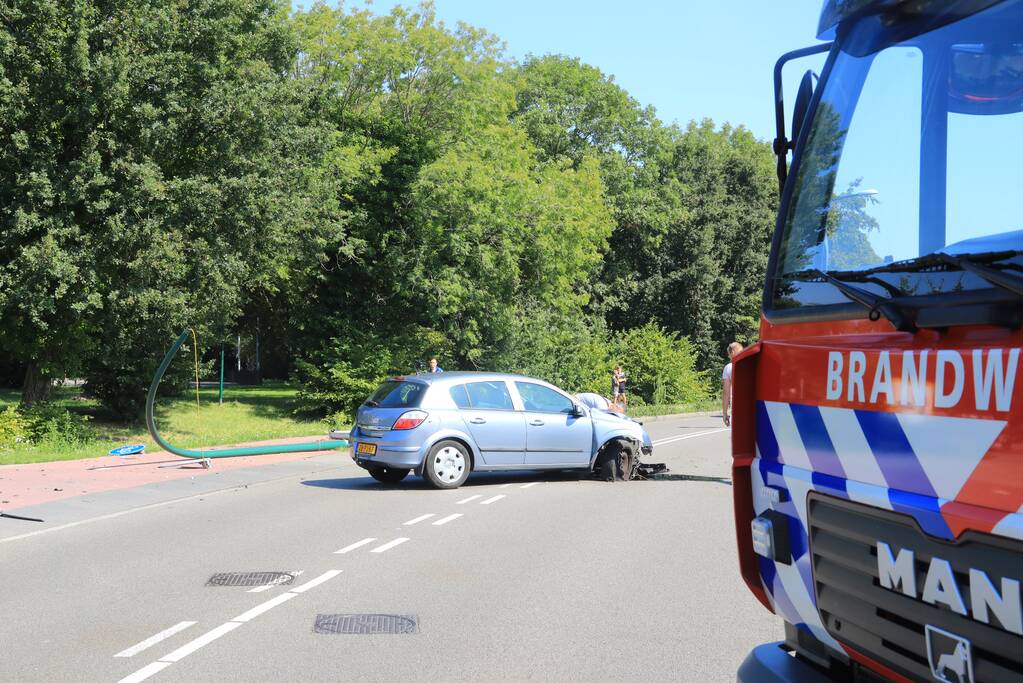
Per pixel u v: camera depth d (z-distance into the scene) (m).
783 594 3.49
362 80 33.09
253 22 24.95
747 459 3.66
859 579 2.99
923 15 3.04
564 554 9.08
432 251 32.59
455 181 31.58
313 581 7.86
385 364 31.80
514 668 5.51
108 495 13.04
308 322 33.84
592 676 5.36
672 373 50.84
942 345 2.66
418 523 10.94
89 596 7.32
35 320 20.36
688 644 6.02
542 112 51.09
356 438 14.67
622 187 54.62
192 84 22.98
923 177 2.93
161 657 5.71
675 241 56.59
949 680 2.60
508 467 14.68
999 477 2.42
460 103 33.38
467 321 34.84
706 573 8.22
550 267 36.28
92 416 28.70
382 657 5.72
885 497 2.82
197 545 9.52
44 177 20.06
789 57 3.73
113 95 20.75
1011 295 2.43
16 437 20.42
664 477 16.03
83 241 21.05
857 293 3.01
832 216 3.31
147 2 21.55
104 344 24.73
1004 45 2.69
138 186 21.28
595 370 45.53
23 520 11.03
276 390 46.75
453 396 14.45
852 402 3.03
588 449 15.30
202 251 23.05
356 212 32.41
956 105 2.84
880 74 3.21
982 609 2.46
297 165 25.58
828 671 3.42
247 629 6.36
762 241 58.53
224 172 23.39
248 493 13.72
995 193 2.64
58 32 20.39
